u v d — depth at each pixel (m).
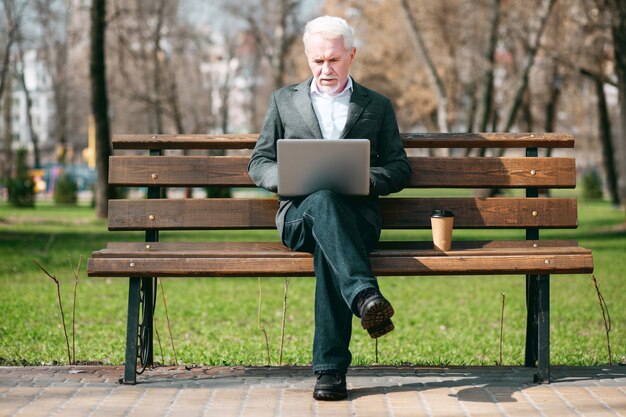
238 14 38.53
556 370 4.79
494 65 26.69
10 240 16.78
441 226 4.34
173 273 4.21
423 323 8.27
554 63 26.42
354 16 39.56
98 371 4.73
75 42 26.97
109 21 23.25
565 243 4.64
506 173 4.83
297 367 4.89
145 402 4.04
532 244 4.62
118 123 49.94
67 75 51.44
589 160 64.50
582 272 4.32
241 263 4.21
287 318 8.50
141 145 4.76
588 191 39.22
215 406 3.97
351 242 4.04
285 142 4.20
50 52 48.28
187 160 4.75
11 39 34.72
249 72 55.81
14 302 8.98
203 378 4.55
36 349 6.10
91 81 22.91
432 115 43.72
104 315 8.33
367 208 4.43
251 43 45.53
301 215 4.20
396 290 10.98
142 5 29.33
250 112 59.47
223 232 20.11
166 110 34.53
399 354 6.25
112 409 3.91
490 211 4.77
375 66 39.75
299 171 4.23
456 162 4.83
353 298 3.88
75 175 48.88
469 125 38.88
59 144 53.72
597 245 17.16
